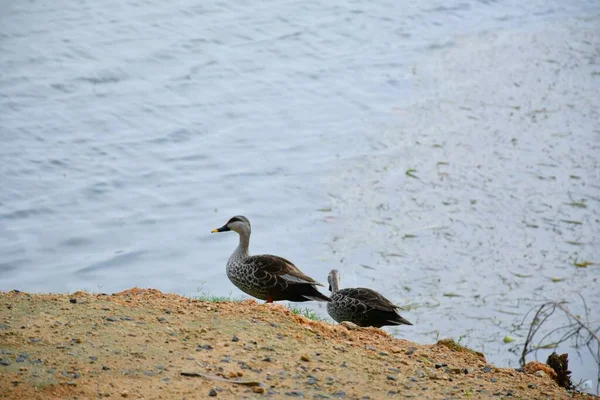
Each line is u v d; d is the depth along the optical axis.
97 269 22.34
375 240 22.77
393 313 12.54
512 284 20.55
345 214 24.27
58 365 8.01
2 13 36.44
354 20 38.94
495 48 36.06
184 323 9.31
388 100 31.59
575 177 25.91
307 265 21.61
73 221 24.48
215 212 25.00
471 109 30.50
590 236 22.88
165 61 34.00
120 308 9.62
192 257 23.00
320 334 9.55
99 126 29.16
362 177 26.25
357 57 35.38
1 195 25.20
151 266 22.55
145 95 31.34
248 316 9.72
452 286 20.52
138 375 7.95
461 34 37.75
